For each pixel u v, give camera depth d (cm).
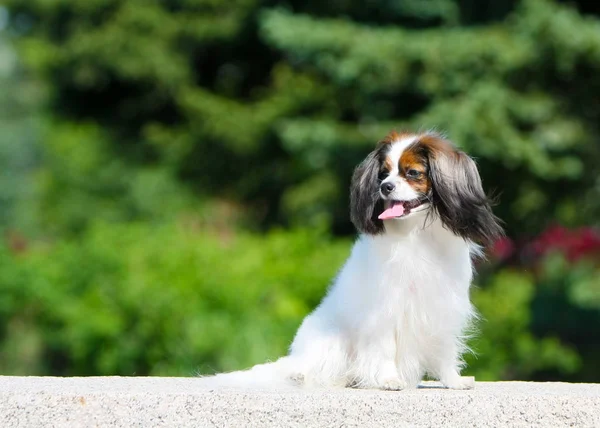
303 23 1631
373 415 557
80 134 2428
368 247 618
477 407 561
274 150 2184
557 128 1497
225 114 2217
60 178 2344
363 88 1622
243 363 1043
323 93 1959
